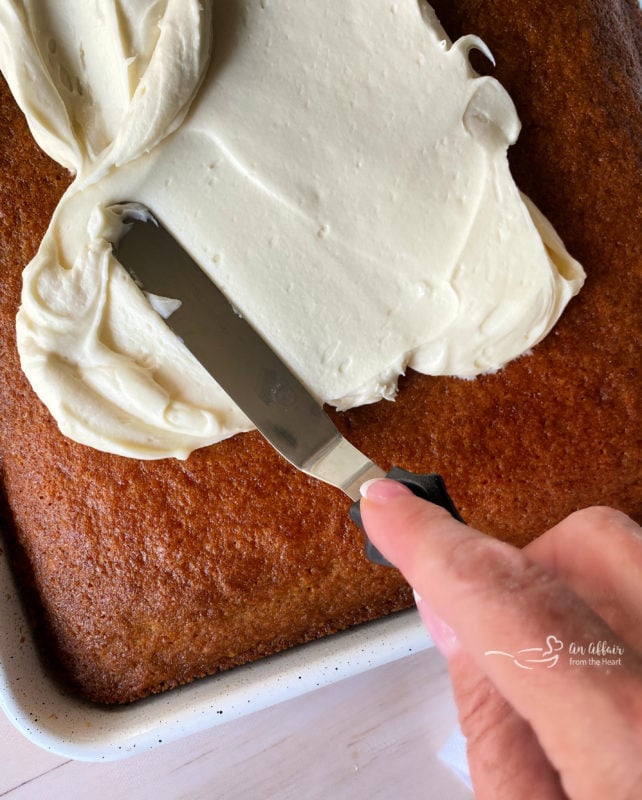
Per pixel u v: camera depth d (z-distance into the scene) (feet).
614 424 0.73
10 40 0.63
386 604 0.82
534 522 0.76
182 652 0.79
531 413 0.74
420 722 0.89
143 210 0.66
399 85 0.65
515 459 0.74
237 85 0.65
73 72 0.66
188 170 0.65
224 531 0.76
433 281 0.67
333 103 0.65
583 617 0.44
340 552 0.77
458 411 0.74
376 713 0.90
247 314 0.67
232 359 0.68
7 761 0.88
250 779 0.89
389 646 0.78
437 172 0.66
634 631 0.54
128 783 0.88
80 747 0.75
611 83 0.72
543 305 0.67
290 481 0.75
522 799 0.52
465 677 0.60
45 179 0.73
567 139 0.71
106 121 0.65
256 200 0.66
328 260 0.67
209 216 0.66
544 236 0.67
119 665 0.79
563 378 0.73
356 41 0.65
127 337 0.68
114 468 0.75
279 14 0.64
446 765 0.88
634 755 0.41
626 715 0.41
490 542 0.47
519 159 0.70
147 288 0.67
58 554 0.77
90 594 0.77
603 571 0.57
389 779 0.88
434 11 0.66
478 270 0.67
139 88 0.62
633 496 0.77
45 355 0.67
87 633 0.78
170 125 0.63
